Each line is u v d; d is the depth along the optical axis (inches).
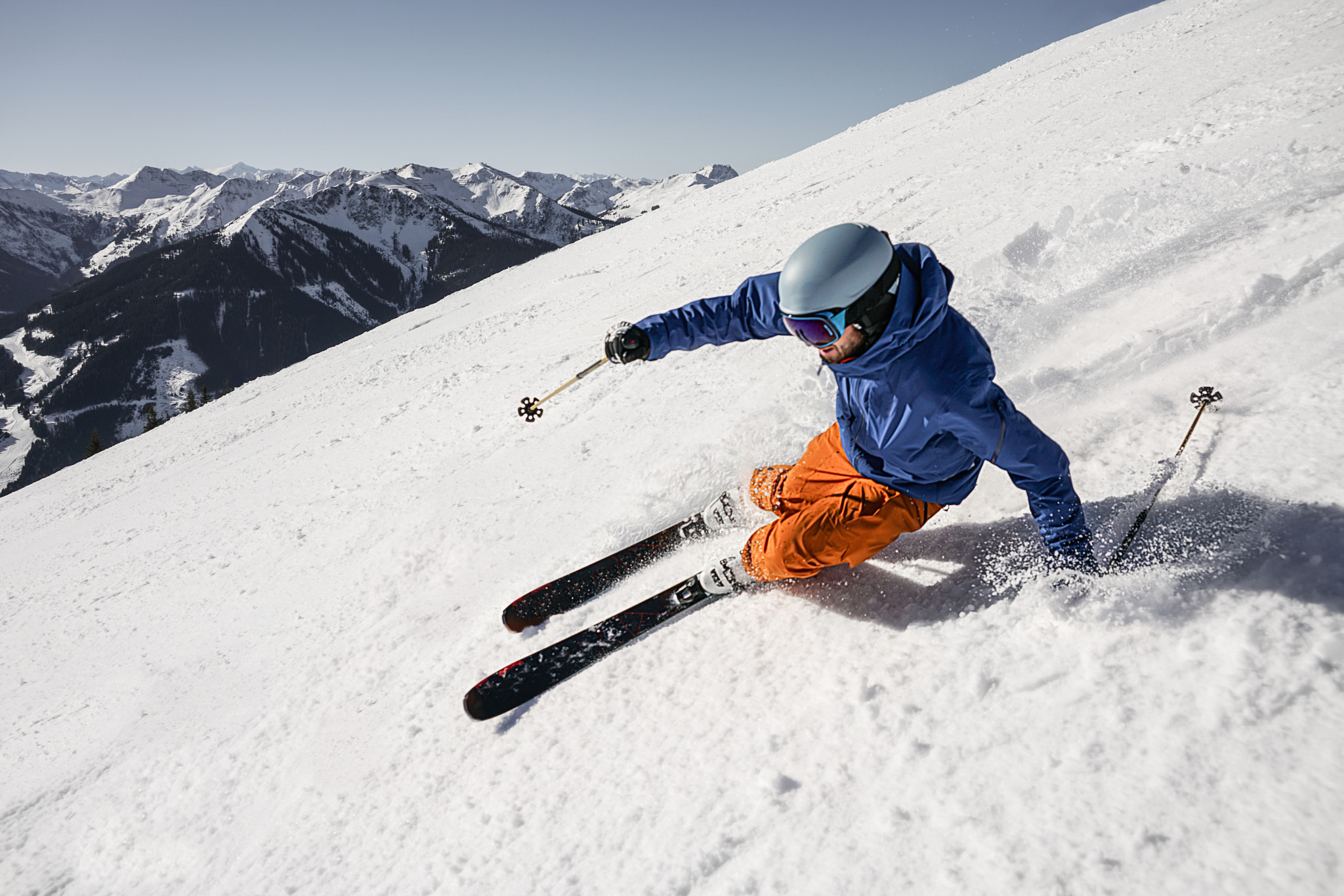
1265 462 71.6
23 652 208.2
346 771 92.0
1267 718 47.1
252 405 636.1
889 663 68.2
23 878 98.4
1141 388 98.6
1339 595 53.2
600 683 85.1
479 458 209.8
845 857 51.5
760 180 827.4
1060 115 399.2
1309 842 39.4
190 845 91.8
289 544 206.4
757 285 75.2
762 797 60.3
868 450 72.1
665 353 78.9
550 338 411.2
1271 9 443.2
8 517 527.5
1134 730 50.5
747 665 77.7
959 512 88.9
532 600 105.7
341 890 73.2
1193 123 231.0
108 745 128.4
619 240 817.5
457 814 75.9
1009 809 49.1
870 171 540.7
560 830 67.1
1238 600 56.7
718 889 54.0
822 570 87.0
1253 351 93.4
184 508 336.8
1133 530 69.3
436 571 142.9
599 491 146.4
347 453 309.0
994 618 67.6
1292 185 145.9
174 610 192.1
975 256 195.8
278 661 133.4
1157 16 735.7
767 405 145.3
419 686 103.0
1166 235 152.3
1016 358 130.9
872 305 58.2
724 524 101.3
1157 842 43.1
